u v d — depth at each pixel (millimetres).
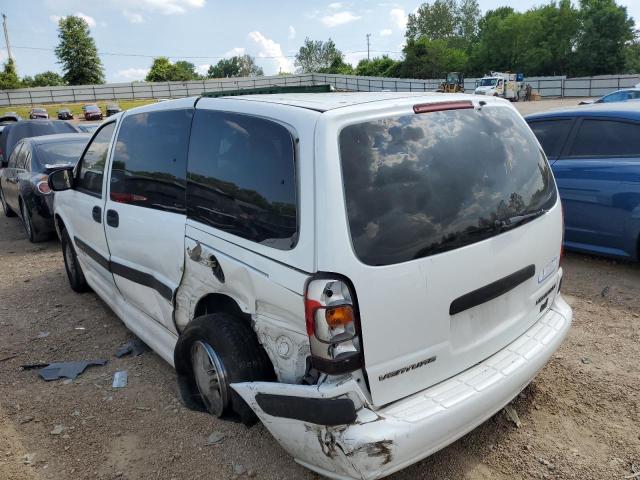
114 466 2943
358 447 2121
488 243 2549
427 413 2260
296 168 2352
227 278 2725
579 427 3080
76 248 5199
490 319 2650
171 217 3252
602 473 2725
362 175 2283
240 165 2719
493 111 2910
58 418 3408
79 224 4824
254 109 2713
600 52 67500
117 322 4859
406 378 2344
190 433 3178
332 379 2207
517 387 2627
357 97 2783
